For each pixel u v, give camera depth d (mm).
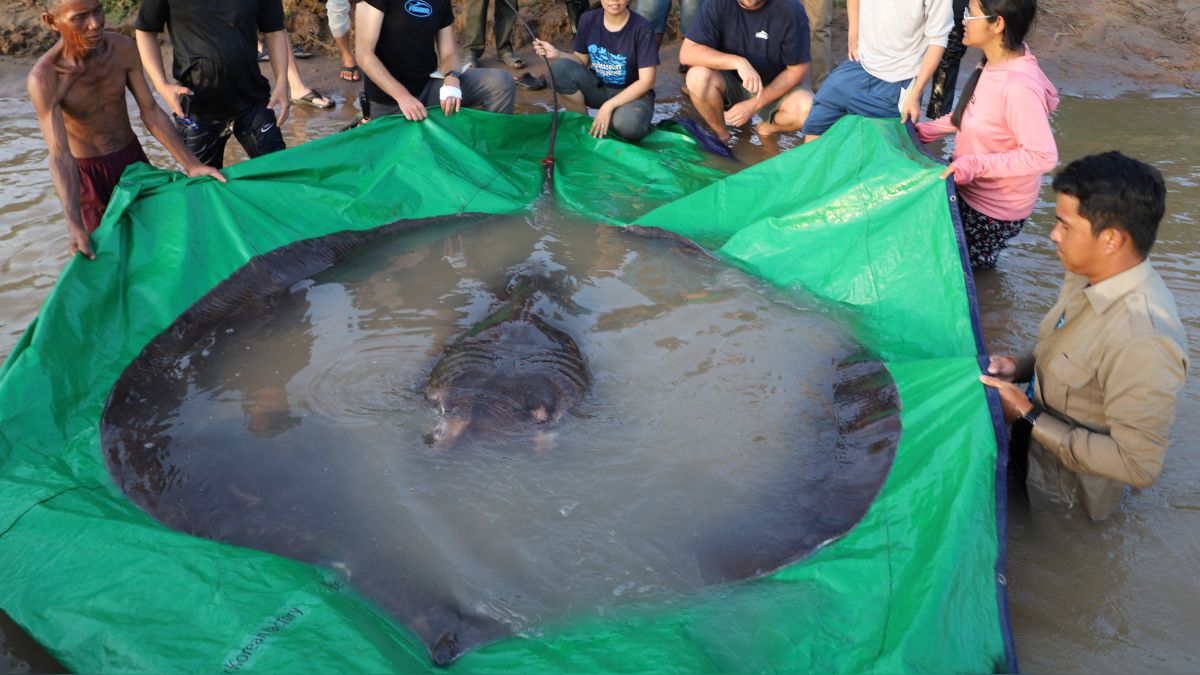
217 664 2539
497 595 2859
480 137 6602
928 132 5816
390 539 3049
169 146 5402
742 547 3096
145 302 4461
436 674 2578
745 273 5219
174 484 3297
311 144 5742
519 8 9797
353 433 3641
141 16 5652
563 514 3236
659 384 4121
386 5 6352
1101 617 3084
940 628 2670
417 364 4207
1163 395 3121
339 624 2646
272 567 2885
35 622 2766
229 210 5164
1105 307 3291
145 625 2699
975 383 3629
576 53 7602
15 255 5395
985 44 4977
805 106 7523
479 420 3678
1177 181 6801
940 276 4586
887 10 6336
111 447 3521
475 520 3182
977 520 3049
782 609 2848
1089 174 3191
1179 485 3727
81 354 4043
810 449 3629
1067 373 3428
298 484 3295
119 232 4648
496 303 4848
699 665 2559
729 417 3855
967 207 5332
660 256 5473
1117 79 9273
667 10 8945
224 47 5801
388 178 5914
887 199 4973
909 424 3643
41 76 4672
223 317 4504
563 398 3873
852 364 4258
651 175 6793
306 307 4699
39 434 3598
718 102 7629
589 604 2855
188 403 3809
